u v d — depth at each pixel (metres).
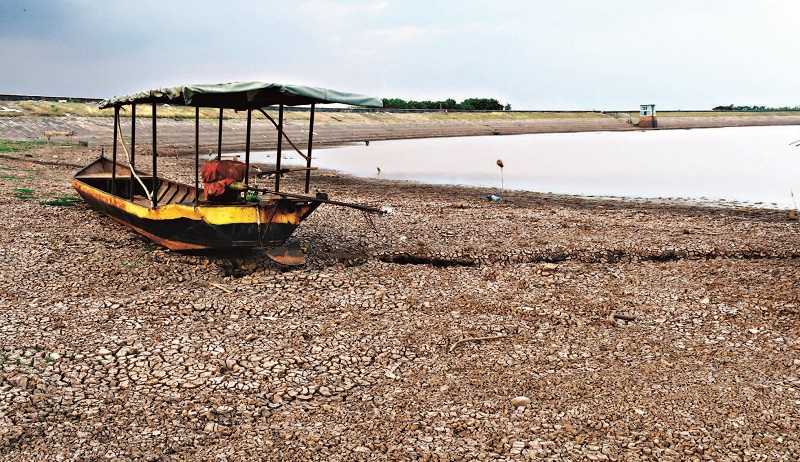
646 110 115.31
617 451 7.47
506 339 10.70
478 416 8.20
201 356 9.60
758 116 141.12
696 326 11.38
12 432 7.45
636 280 13.90
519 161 48.66
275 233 13.87
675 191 30.88
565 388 8.98
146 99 14.36
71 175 26.75
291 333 10.59
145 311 11.20
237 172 14.18
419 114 94.81
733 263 15.23
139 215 14.84
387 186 31.17
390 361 9.77
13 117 49.34
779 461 7.29
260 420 8.01
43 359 9.23
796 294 12.89
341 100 13.59
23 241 14.98
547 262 15.38
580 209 24.02
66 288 12.17
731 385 9.09
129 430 7.67
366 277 13.55
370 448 7.46
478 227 18.83
